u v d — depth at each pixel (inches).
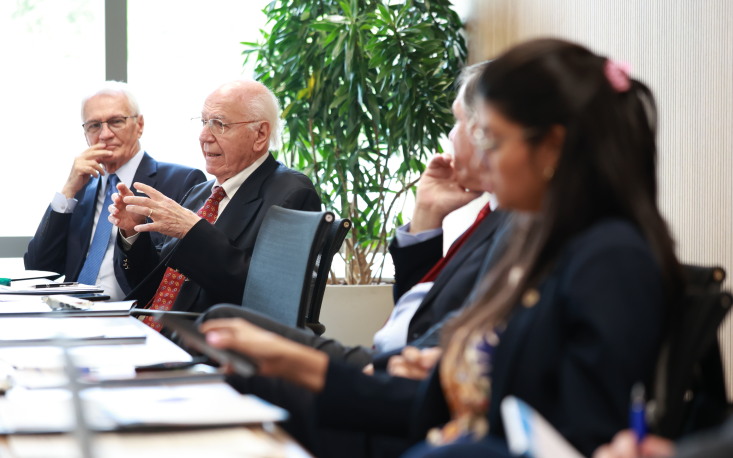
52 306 98.0
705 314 45.7
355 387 53.4
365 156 181.8
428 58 183.0
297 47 181.9
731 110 117.0
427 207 87.7
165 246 136.6
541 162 44.9
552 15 164.2
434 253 87.4
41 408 45.9
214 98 131.5
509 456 36.8
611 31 146.3
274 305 98.3
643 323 40.9
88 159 147.7
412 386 53.8
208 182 143.3
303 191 126.4
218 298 119.5
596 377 40.0
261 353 51.9
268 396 70.6
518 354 43.6
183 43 201.5
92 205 149.9
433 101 183.9
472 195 86.8
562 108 44.0
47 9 193.8
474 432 46.6
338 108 181.5
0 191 191.2
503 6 181.3
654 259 42.6
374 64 178.9
